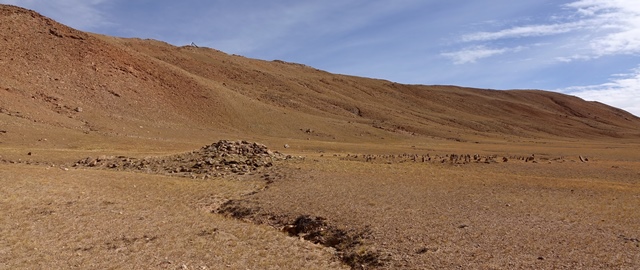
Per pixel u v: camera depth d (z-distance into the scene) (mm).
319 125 92312
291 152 53906
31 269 12805
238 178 31078
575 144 117500
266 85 133750
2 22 72062
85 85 68312
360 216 20547
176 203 22922
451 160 47250
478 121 158625
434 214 21203
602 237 17859
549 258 15391
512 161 49062
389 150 67562
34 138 44250
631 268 14492
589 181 33781
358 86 175875
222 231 18391
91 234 16594
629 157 70062
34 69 65062
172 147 52219
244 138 69000
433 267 14711
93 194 22969
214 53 176875
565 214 21688
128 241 16172
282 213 21859
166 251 15266
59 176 26359
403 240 17359
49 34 76188
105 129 56750
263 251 16203
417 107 169750
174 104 77250
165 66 90562
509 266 14648
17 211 18547
